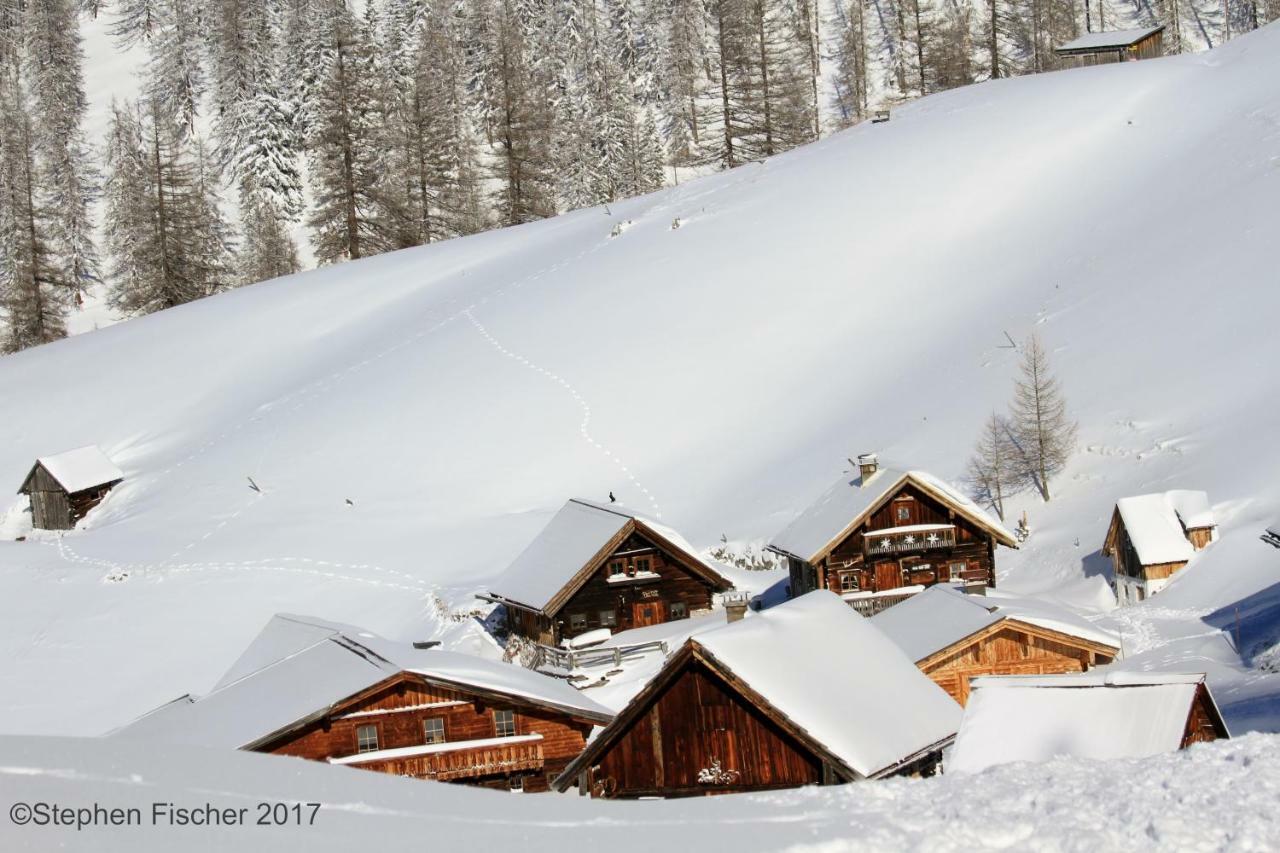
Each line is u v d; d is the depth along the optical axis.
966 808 13.45
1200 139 87.94
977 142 97.88
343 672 32.06
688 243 94.56
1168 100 96.88
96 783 13.30
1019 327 73.38
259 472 77.94
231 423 87.38
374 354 91.25
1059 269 78.44
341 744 31.17
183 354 100.94
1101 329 69.62
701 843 12.41
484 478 73.12
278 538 68.94
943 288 81.56
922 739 27.28
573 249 101.44
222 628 59.28
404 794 13.91
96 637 58.91
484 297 95.75
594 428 76.00
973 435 64.44
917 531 51.91
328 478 75.75
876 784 14.63
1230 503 53.12
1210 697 24.03
